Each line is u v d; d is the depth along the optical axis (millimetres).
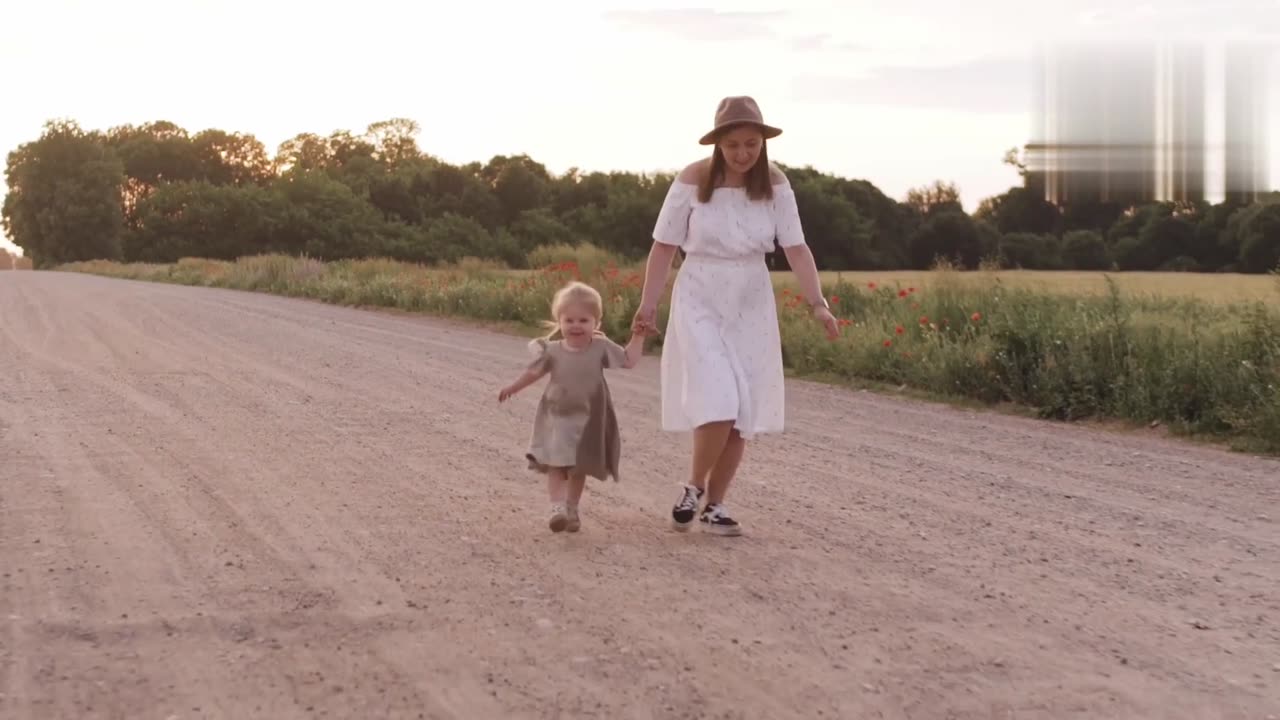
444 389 10531
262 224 106125
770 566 4828
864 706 3311
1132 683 3535
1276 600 4492
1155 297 14938
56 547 4934
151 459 6930
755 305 5445
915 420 9680
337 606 4176
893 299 16078
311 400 9594
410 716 3195
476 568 4707
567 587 4453
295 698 3311
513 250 105562
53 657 3621
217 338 15398
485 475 6664
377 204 112625
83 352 13125
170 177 132375
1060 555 5145
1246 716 3285
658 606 4227
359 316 21281
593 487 6473
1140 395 9664
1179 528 5758
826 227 84125
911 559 5008
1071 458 7895
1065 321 11750
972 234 80812
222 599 4242
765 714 3240
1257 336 10125
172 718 3158
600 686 3430
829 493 6457
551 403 5285
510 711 3234
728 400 5238
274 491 6125
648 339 16094
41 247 95750
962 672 3602
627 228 106125
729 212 5363
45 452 7090
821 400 10930
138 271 50750
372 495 6074
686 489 5406
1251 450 8391
